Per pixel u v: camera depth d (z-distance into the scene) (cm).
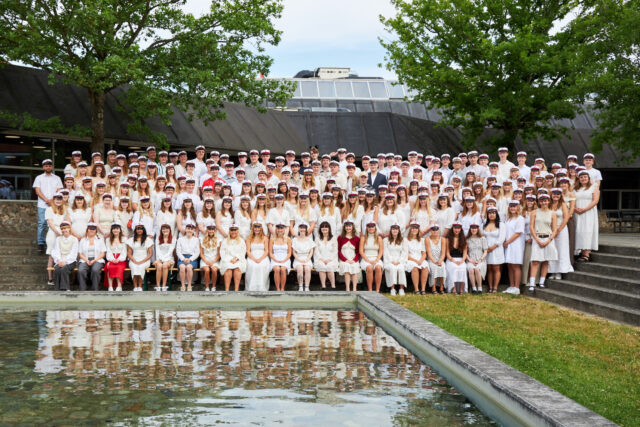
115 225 1138
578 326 855
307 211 1215
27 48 1388
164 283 1151
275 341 704
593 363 652
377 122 2297
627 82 1463
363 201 1221
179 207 1212
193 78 1471
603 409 495
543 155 2442
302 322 834
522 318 912
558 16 1905
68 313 894
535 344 738
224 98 1551
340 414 455
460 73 1889
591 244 1193
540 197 1162
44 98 1608
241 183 1276
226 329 774
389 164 1326
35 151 1708
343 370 579
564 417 402
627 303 938
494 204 1210
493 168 1260
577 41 1827
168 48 1554
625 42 1483
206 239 1158
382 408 470
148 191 1222
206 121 1603
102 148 1574
